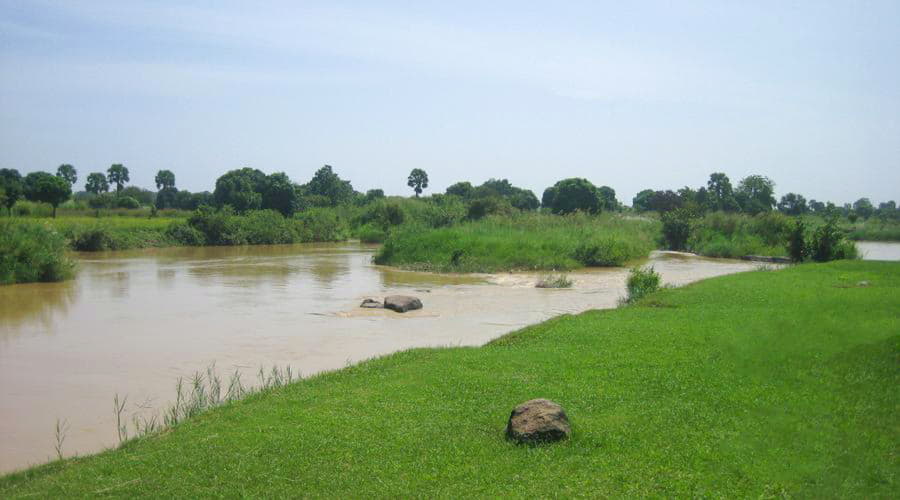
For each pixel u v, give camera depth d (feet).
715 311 50.24
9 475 24.53
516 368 35.55
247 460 23.71
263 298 74.28
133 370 41.73
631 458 22.57
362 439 25.38
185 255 139.54
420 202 222.28
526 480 21.31
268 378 39.11
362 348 47.98
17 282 86.89
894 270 76.84
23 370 41.78
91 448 28.48
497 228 132.98
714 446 23.17
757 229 148.46
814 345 35.14
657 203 224.74
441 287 85.71
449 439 25.14
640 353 37.35
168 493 21.38
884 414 24.67
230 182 234.58
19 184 199.82
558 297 75.92
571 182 234.38
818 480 20.31
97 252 145.69
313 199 267.39
